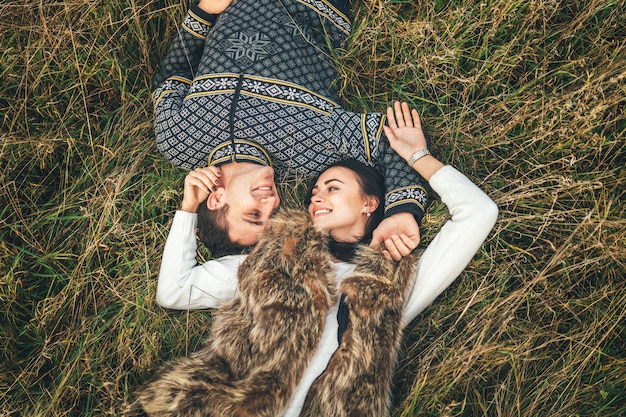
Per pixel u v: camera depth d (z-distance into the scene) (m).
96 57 2.89
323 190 2.59
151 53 2.97
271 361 2.30
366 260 2.45
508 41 2.76
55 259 2.79
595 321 2.55
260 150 2.57
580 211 2.61
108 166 2.89
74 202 2.84
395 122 2.67
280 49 2.62
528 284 2.54
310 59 2.70
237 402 2.27
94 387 2.69
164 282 2.58
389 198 2.58
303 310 2.33
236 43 2.61
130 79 2.97
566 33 2.68
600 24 2.67
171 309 2.74
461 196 2.46
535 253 2.69
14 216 2.80
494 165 2.76
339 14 2.77
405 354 2.69
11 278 2.71
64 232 2.84
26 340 2.77
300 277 2.36
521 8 2.68
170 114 2.65
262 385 2.28
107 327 2.76
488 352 2.59
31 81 2.85
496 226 2.66
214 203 2.57
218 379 2.34
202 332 2.76
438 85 2.82
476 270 2.68
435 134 2.77
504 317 2.59
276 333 2.31
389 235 2.53
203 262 2.78
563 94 2.63
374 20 2.80
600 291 2.57
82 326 2.73
